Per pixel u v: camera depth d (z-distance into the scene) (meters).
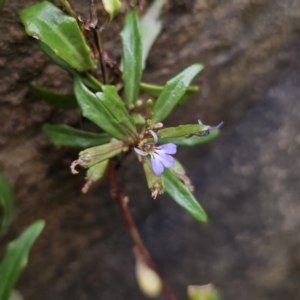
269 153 0.34
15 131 0.24
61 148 0.25
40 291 0.32
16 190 0.26
